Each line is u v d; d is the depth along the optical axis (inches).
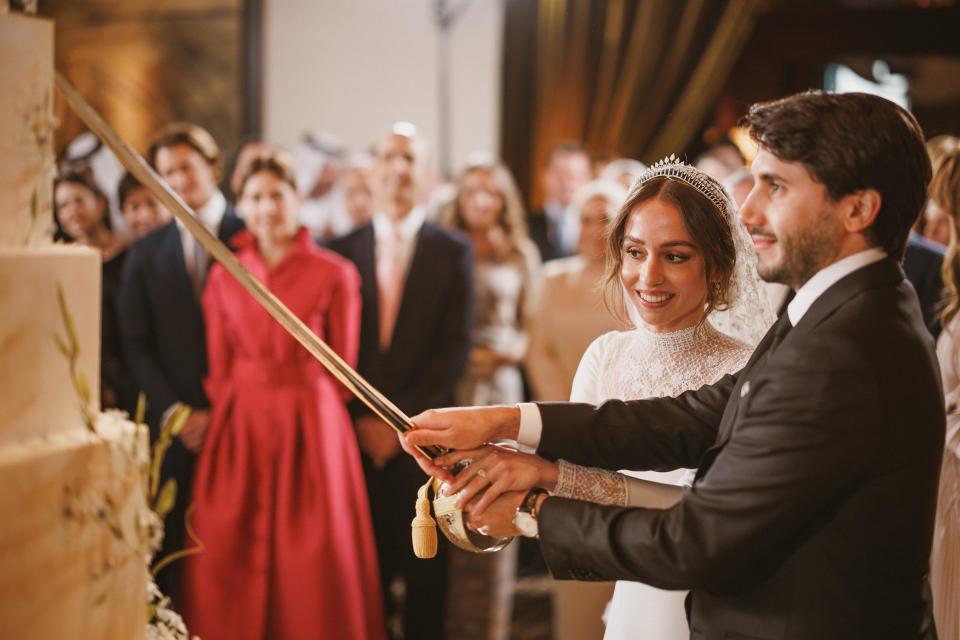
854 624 53.9
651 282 73.1
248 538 124.5
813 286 56.2
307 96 260.1
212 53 256.4
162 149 140.0
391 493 139.8
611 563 57.6
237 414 126.9
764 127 55.4
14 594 48.6
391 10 257.3
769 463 53.4
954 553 95.0
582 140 255.6
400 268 143.6
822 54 271.1
